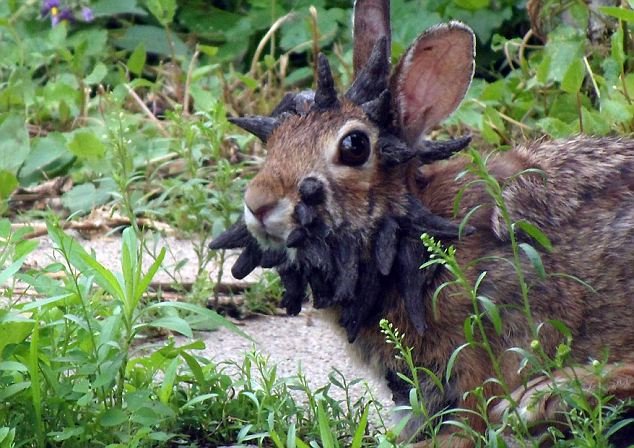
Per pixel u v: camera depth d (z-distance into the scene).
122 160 11.80
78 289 8.34
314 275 8.38
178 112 12.90
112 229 12.88
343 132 8.27
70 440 7.99
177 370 8.95
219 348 10.50
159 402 8.26
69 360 8.05
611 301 8.46
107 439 8.02
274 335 10.80
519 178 8.69
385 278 8.48
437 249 7.73
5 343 8.31
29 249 9.01
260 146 13.65
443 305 8.39
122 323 8.62
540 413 8.09
